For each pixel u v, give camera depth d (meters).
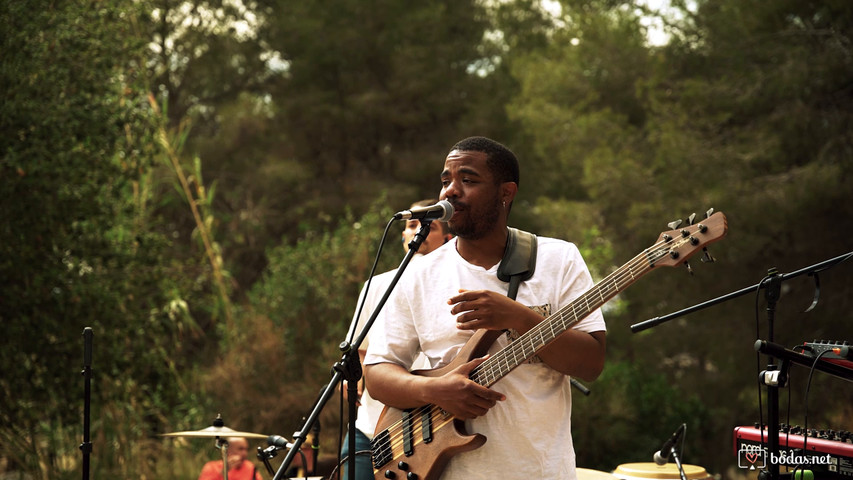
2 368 7.75
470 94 18.62
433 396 2.72
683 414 12.28
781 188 11.02
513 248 2.89
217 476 7.21
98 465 9.11
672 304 12.95
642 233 12.11
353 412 2.92
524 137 17.98
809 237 11.55
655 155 13.22
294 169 17.44
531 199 18.11
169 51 18.00
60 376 7.94
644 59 15.20
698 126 12.14
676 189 11.69
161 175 14.62
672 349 13.75
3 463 9.48
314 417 2.94
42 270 7.75
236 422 10.56
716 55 12.71
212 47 18.30
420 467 2.85
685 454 12.19
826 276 11.60
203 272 11.37
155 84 17.78
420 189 18.28
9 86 7.27
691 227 2.52
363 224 11.96
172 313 9.55
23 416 8.31
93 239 8.20
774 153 11.39
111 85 8.29
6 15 7.24
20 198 7.48
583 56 16.02
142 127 8.60
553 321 2.64
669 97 12.95
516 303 2.68
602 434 11.31
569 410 2.85
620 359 14.90
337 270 11.21
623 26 15.80
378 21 18.39
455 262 2.95
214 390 10.89
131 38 8.49
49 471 8.73
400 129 18.67
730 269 12.06
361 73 18.62
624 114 15.59
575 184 17.17
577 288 2.86
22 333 7.71
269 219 17.67
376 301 3.89
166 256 9.73
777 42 12.14
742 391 13.53
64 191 7.75
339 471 3.00
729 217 11.13
